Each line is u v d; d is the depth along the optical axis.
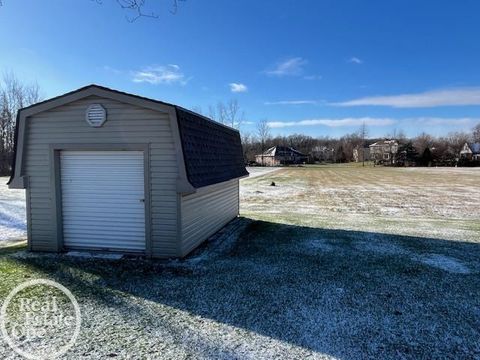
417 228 8.52
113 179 5.88
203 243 6.81
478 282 4.67
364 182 25.56
